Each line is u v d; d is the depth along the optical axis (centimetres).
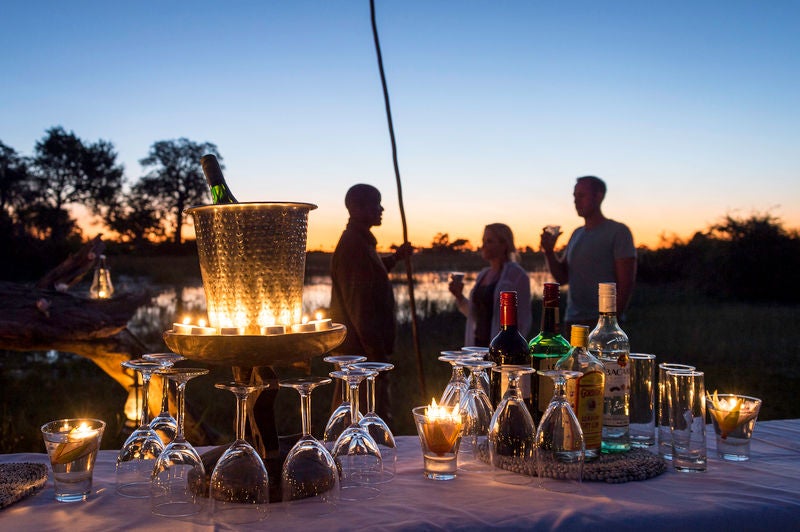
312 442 140
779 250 2209
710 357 1065
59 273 540
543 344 178
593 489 146
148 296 498
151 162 5594
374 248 396
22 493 140
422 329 1202
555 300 180
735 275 2245
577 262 467
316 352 136
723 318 1577
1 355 995
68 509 135
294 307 142
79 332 444
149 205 5603
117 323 460
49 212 4941
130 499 140
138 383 469
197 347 128
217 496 131
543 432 148
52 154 5119
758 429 206
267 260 136
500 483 151
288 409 665
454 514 130
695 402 161
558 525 125
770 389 827
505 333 181
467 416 169
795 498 139
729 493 143
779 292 2211
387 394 405
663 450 171
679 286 2459
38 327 432
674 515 129
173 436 161
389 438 157
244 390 132
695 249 2512
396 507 134
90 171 5241
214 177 149
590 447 162
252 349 127
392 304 396
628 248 453
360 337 383
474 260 1945
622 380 175
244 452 133
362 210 388
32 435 535
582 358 163
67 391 749
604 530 125
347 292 383
